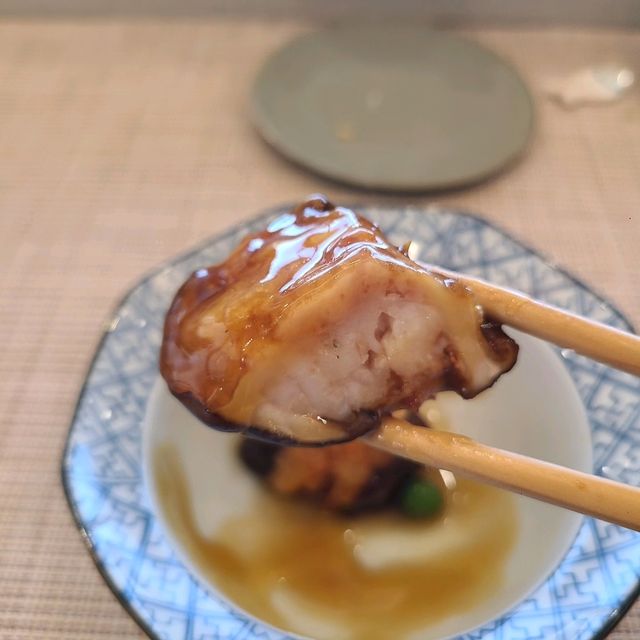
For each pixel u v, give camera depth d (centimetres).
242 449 19
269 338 14
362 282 14
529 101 28
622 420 17
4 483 19
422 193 25
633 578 15
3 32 34
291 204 23
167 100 30
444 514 19
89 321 22
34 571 17
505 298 15
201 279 16
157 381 19
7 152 28
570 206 25
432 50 30
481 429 20
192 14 35
